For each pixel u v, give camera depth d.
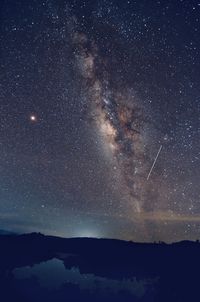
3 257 21.48
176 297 15.96
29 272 19.00
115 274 19.05
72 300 15.40
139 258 21.53
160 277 18.47
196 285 17.16
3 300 15.09
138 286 17.31
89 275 18.86
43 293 16.06
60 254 22.61
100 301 15.41
